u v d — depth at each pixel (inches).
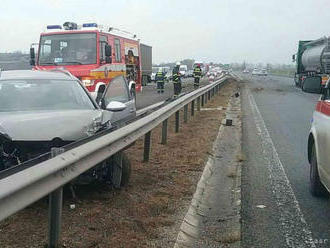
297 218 245.6
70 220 224.8
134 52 936.3
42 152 243.9
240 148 443.8
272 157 404.5
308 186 310.2
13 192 145.0
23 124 246.7
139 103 965.2
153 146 427.5
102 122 273.6
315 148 274.2
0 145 241.3
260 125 619.8
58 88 314.3
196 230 229.8
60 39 701.9
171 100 475.2
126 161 286.2
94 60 693.3
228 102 971.9
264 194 290.5
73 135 249.8
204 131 535.5
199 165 354.9
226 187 308.2
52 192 179.8
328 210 259.1
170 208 253.0
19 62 888.9
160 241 207.3
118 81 377.4
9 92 302.7
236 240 214.2
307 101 1075.9
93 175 262.4
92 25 715.4
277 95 1310.3
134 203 256.2
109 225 219.9
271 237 218.5
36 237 202.1
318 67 1536.7
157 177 315.9
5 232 207.5
